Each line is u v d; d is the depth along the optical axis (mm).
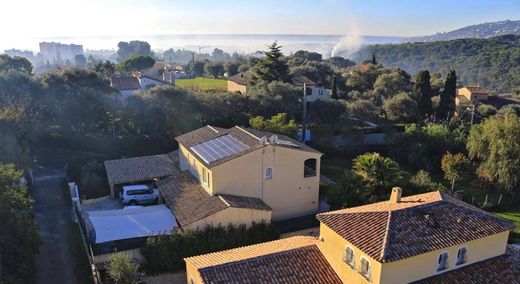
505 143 49656
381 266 20344
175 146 55250
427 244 21641
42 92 58781
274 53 85875
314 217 38188
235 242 31219
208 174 35312
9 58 107062
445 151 58844
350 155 61719
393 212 23578
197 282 22688
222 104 61406
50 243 31625
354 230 22766
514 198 49406
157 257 28641
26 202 27875
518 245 35688
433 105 87750
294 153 37062
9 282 23641
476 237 22844
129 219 32531
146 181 43125
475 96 107000
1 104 53062
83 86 62844
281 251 24266
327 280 23016
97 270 26500
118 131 58125
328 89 97625
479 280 22531
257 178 35906
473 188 52500
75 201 36125
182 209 33500
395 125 69125
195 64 150875
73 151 54375
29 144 49406
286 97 68875
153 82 104000
